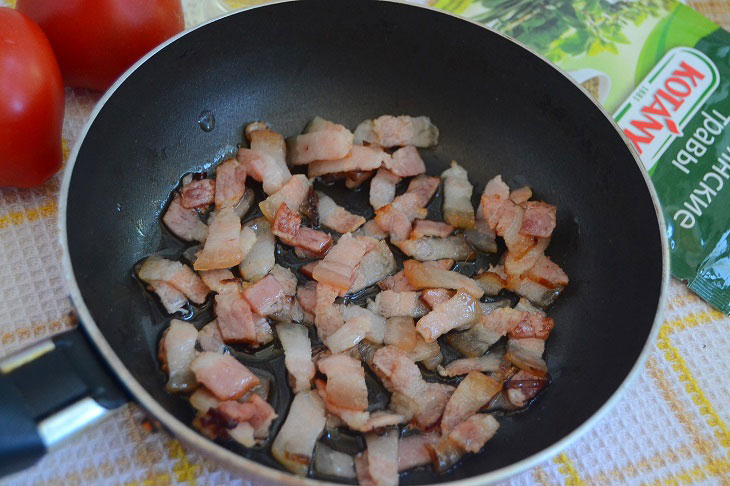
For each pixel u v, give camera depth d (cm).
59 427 29
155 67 36
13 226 38
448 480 33
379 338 36
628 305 35
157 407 29
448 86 41
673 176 41
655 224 35
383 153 40
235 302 35
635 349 33
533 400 35
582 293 37
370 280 38
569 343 36
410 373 35
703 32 45
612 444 36
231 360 34
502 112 40
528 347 36
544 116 39
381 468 33
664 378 37
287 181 39
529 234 38
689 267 40
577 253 38
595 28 45
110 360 30
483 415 34
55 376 29
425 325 36
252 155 39
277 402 34
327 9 39
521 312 37
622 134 37
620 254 36
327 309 36
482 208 39
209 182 39
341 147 39
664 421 36
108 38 39
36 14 38
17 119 35
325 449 33
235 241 37
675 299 39
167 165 38
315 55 40
